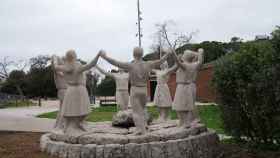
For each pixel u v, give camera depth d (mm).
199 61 9031
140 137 7633
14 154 8586
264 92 8352
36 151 8703
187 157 7871
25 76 61562
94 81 43312
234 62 9539
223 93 9961
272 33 7496
